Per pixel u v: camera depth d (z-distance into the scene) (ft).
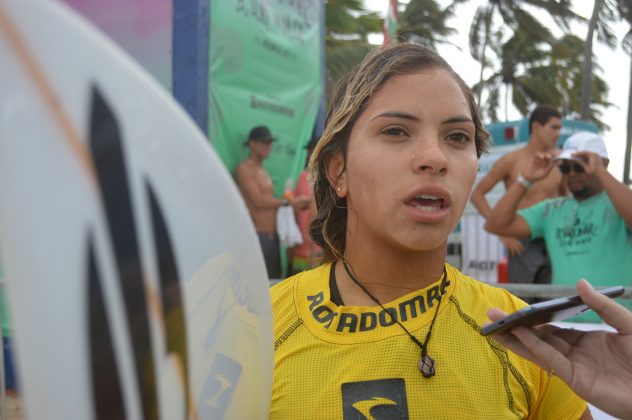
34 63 2.07
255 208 15.55
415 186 3.69
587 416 4.28
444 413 3.74
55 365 2.11
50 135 2.10
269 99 16.43
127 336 2.27
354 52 50.21
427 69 3.86
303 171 18.29
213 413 2.78
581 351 3.54
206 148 2.68
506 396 3.91
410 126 3.77
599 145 11.73
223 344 2.82
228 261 2.81
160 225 2.42
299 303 4.21
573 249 11.74
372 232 4.01
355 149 3.93
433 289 4.04
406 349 3.85
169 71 13.01
